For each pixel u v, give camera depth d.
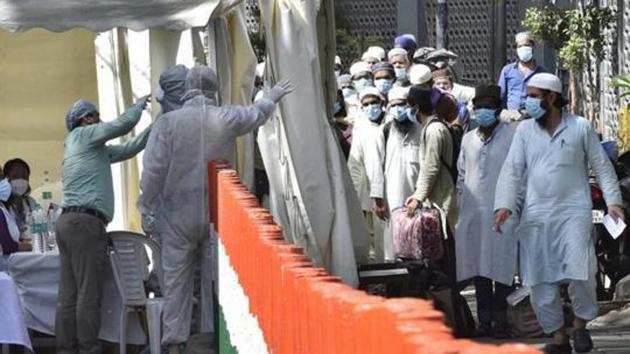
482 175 24.16
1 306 21.73
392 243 28.12
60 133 29.62
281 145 24.08
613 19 47.84
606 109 47.41
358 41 62.81
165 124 21.62
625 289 27.00
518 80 33.75
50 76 29.59
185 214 21.53
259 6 24.19
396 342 5.86
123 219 26.42
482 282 24.17
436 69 31.66
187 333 21.59
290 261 9.06
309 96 23.81
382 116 28.56
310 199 23.81
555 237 20.95
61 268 22.11
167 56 24.91
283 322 9.20
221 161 21.06
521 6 60.91
